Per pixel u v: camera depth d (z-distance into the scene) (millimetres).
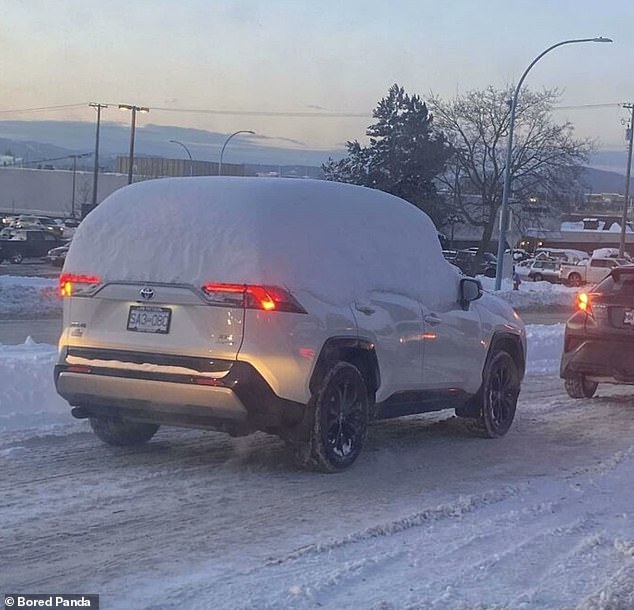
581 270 64438
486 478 8336
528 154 67125
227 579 5449
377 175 72562
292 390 7562
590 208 149500
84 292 8016
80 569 5555
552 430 10891
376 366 8367
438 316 9180
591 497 7805
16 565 5598
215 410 7480
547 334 19688
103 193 112125
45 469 7859
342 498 7383
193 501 7109
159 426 9336
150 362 7660
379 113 74562
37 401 10203
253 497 7297
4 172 119000
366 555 6000
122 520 6551
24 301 26797
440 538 6461
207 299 7492
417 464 8789
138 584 5336
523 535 6617
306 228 7875
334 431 8062
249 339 7426
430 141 70688
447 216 72188
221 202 7781
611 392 14195
